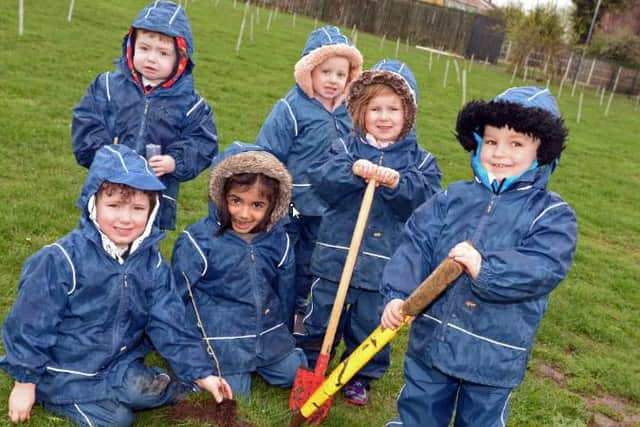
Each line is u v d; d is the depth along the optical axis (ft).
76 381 10.05
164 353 10.47
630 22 97.14
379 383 13.29
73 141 13.15
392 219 12.08
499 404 9.64
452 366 9.36
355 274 11.98
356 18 98.53
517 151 9.13
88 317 10.02
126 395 10.18
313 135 13.57
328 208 12.59
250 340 11.88
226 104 34.19
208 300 11.95
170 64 12.94
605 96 82.23
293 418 10.43
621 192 34.86
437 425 10.06
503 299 8.77
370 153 11.81
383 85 11.46
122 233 9.81
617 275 22.31
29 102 26.32
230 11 74.64
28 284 9.57
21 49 34.88
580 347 16.47
